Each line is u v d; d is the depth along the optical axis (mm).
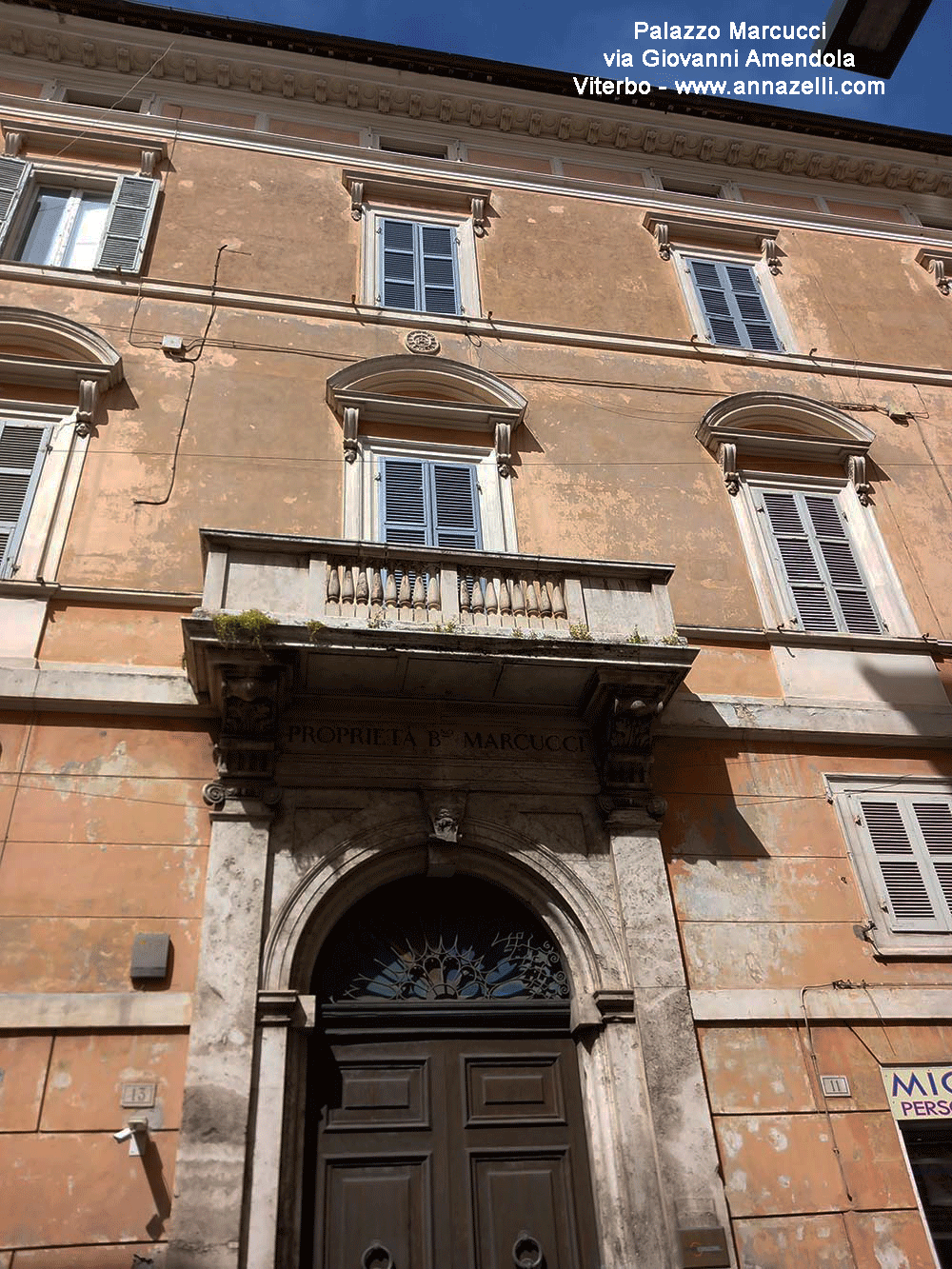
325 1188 7102
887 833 9203
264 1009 7227
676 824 8844
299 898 7777
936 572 11406
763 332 13664
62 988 7109
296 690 8430
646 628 8953
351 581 8570
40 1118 6609
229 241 12508
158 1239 6367
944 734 9750
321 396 11148
